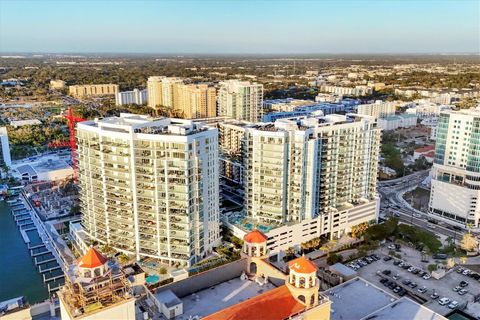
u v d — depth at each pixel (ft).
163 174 579.07
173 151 570.46
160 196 589.32
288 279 343.46
